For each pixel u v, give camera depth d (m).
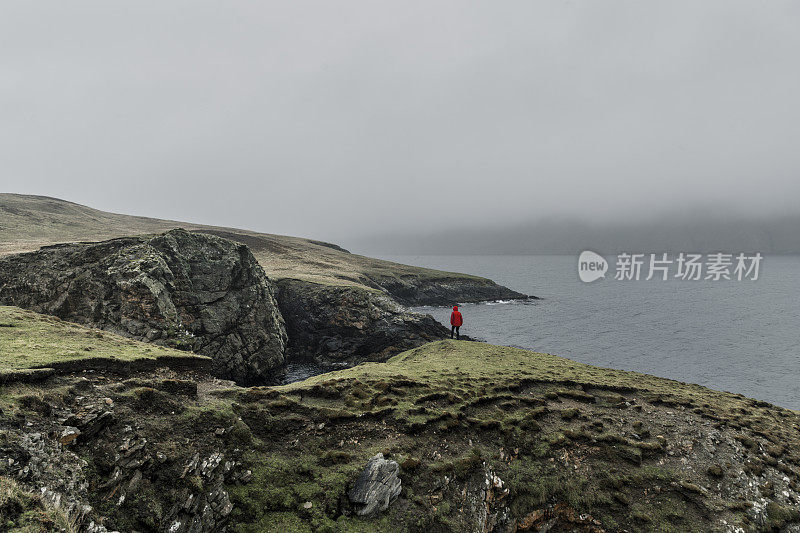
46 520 7.83
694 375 52.44
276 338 50.41
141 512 10.30
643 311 105.38
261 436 14.84
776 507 16.12
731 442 20.09
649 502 16.16
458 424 17.95
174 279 41.69
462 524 13.56
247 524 11.86
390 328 63.19
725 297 138.25
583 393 23.97
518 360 30.91
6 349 14.04
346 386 19.67
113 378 14.59
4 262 41.97
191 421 13.52
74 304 37.94
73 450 10.50
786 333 78.69
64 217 128.62
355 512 12.63
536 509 15.45
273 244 143.12
